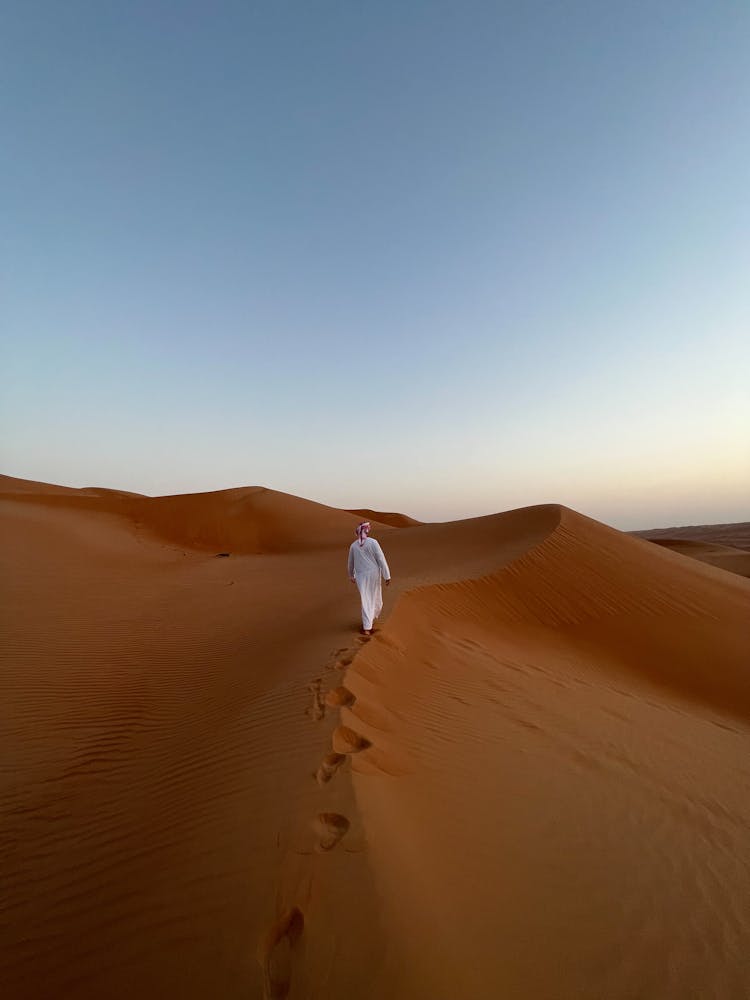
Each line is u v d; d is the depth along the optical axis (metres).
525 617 13.58
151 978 2.72
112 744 6.37
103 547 21.73
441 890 3.21
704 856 4.28
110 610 12.33
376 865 3.17
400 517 73.62
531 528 22.72
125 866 3.78
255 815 3.85
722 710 10.21
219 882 3.24
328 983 2.47
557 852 3.98
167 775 5.20
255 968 2.62
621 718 7.65
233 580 17.98
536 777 5.14
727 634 13.81
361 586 8.81
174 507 38.00
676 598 15.55
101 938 3.10
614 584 15.79
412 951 2.67
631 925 3.35
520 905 3.31
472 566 17.47
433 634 9.99
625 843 4.26
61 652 9.34
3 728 6.70
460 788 4.61
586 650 12.28
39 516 24.47
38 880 3.89
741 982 3.03
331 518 41.03
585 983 2.84
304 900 2.95
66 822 4.70
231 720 6.12
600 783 5.28
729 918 3.57
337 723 5.18
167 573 18.64
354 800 3.79
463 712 6.55
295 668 7.35
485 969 2.74
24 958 3.10
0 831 4.69
